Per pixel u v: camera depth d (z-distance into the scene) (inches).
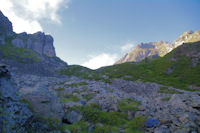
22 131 422.9
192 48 5034.5
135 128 624.1
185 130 547.2
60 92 1248.8
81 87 1469.0
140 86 2118.6
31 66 4402.1
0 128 366.6
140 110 826.2
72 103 808.3
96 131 581.0
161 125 623.2
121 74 3440.0
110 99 1013.8
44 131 491.2
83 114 687.7
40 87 776.3
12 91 540.1
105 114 728.3
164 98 1214.9
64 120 633.6
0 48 4948.3
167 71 3801.7
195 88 2212.1
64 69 5423.2
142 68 4594.0
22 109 493.7
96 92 1243.2
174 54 5196.9
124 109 840.9
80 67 6092.5
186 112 690.8
